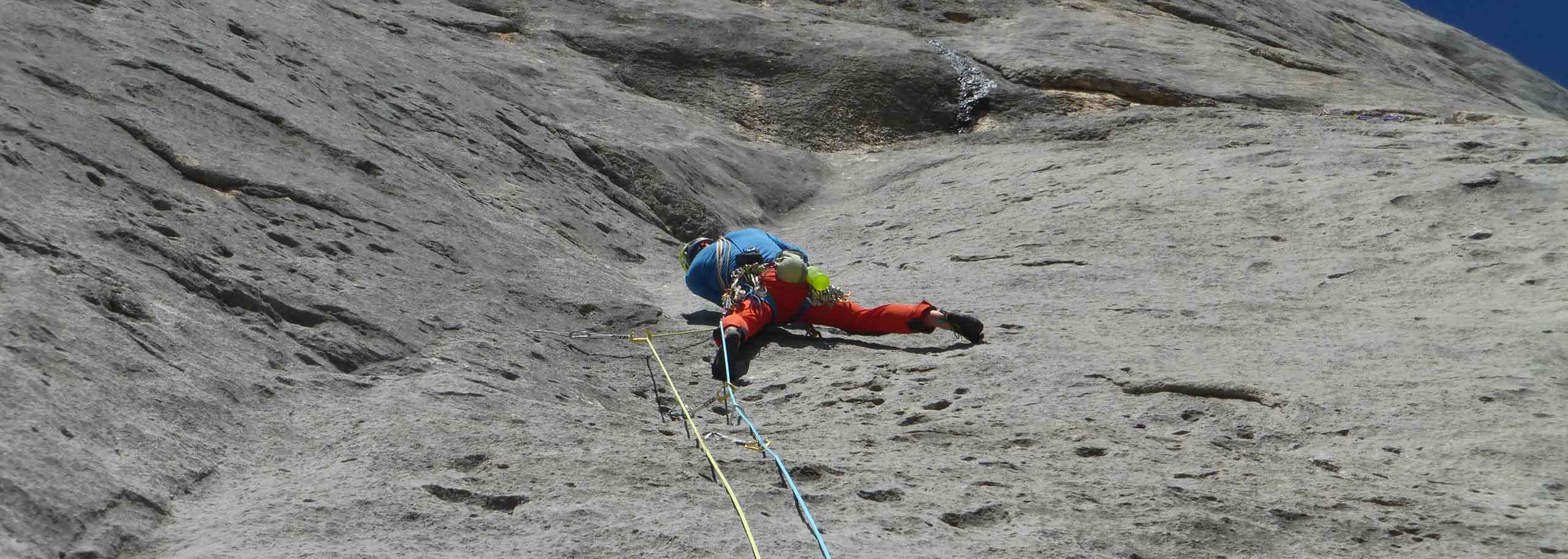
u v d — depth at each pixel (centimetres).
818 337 1328
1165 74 3447
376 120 1814
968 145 3084
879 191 2634
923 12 3978
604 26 3334
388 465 754
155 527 629
